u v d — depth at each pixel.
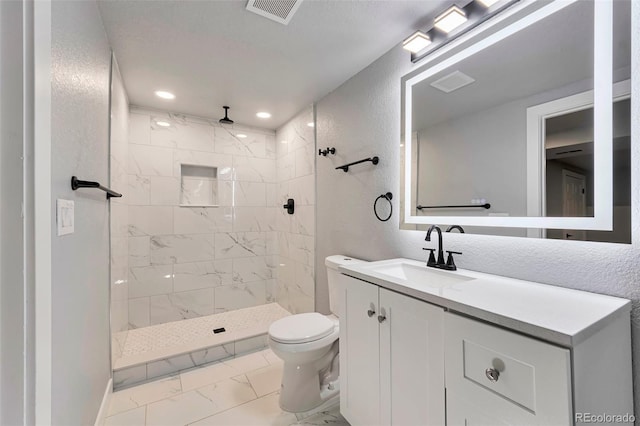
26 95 0.64
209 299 2.93
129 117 2.55
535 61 1.11
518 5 1.16
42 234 0.67
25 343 0.63
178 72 2.00
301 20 1.47
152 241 2.66
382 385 1.15
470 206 1.33
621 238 0.90
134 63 1.88
